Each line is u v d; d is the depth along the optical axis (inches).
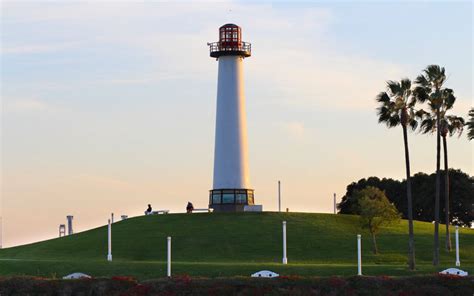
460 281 2869.1
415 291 2812.5
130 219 4822.8
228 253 4109.3
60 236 5083.7
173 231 4458.7
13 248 4532.5
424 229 4749.0
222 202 4972.9
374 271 3235.7
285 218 4677.7
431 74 3757.4
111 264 3356.3
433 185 6520.7
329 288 2819.9
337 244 4284.0
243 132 5029.5
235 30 5054.1
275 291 2795.3
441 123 4104.3
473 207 6441.9
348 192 6894.7
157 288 2805.1
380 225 4195.4
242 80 5068.9
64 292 2807.6
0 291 2805.1
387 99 3550.7
